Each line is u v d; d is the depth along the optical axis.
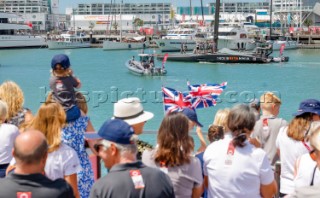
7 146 6.36
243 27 133.50
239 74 68.50
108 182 4.64
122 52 117.25
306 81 61.12
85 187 6.48
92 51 121.75
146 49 126.31
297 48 124.56
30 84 59.16
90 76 68.25
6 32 131.38
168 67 76.88
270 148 7.50
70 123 6.54
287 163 6.68
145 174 4.71
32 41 132.75
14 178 4.47
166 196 4.74
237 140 5.60
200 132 7.44
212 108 37.12
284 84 58.50
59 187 4.55
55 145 5.68
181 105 9.59
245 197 5.54
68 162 5.72
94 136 6.50
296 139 6.56
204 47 91.00
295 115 6.71
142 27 192.25
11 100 7.04
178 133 5.37
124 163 4.74
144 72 67.25
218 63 82.69
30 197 4.43
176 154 5.34
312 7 181.00
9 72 74.19
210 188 5.70
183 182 5.38
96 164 7.20
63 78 6.92
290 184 6.70
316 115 6.57
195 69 74.19
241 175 5.52
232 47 112.38
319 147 4.74
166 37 118.06
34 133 4.52
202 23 131.62
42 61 93.62
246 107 5.71
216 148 5.67
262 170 5.56
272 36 140.38
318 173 5.32
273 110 7.67
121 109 6.22
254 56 82.62
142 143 7.68
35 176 4.50
